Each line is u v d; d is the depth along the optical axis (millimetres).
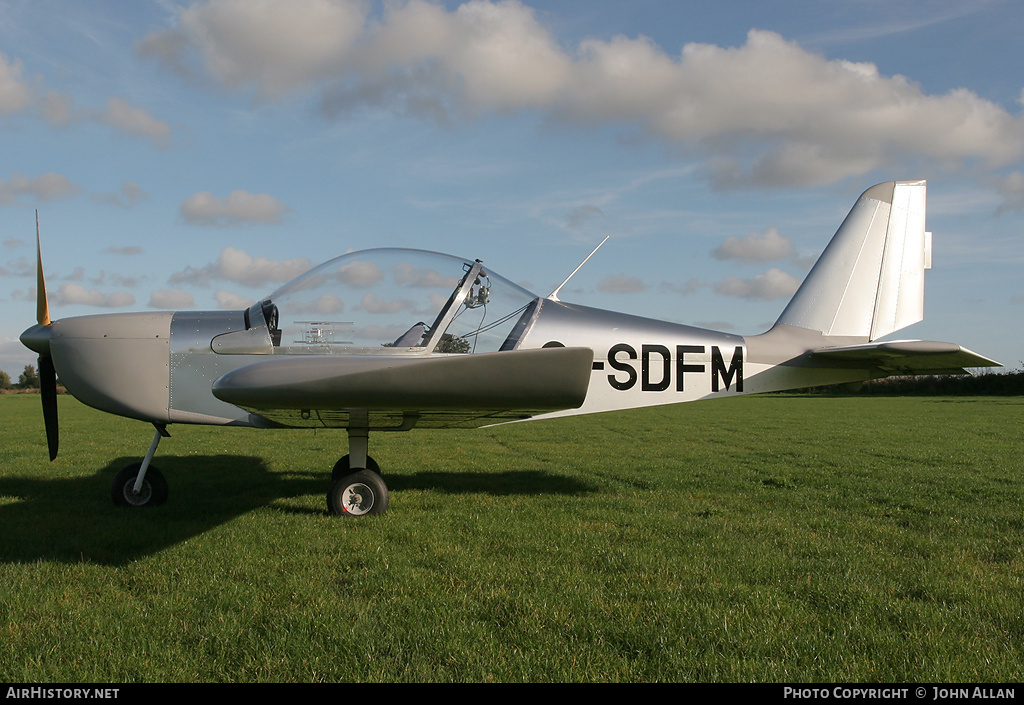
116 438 11570
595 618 2830
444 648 2525
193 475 7109
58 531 4328
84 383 5160
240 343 5145
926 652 2527
